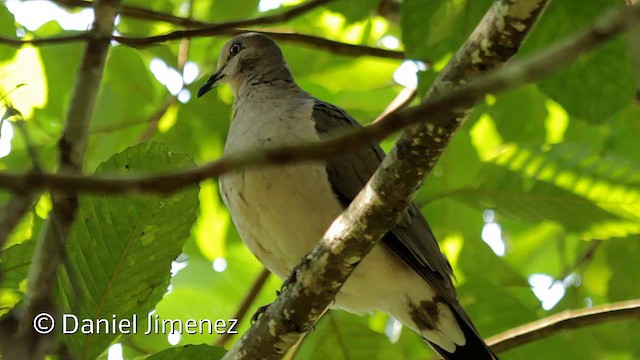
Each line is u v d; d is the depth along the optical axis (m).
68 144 6.94
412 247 8.88
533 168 9.95
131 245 7.31
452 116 5.94
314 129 9.15
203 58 12.74
